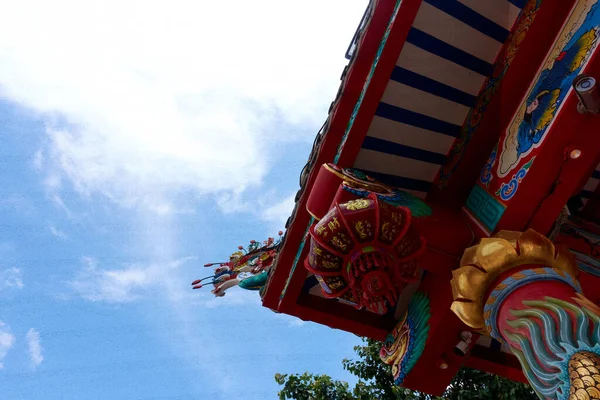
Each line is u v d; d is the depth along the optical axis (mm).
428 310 6711
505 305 4750
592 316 3875
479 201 6238
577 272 5012
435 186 7254
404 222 5133
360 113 6188
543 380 3916
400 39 5879
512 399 11867
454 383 13055
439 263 6016
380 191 5992
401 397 12875
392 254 5117
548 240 5012
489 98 6453
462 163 6730
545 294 4406
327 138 6500
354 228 5059
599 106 4664
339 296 5531
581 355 3643
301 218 6711
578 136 5008
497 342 7875
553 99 5270
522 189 5340
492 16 6281
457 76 6625
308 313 7297
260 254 10734
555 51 5723
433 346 6539
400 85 6496
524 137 5629
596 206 7969
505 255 4988
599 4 5168
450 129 7012
